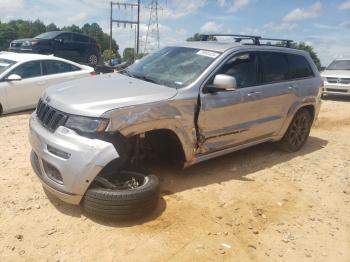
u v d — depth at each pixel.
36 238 3.79
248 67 5.71
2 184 4.86
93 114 4.02
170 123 4.60
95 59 19.94
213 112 5.07
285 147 6.87
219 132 5.24
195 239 3.96
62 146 3.96
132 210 4.02
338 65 16.41
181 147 4.85
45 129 4.28
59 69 10.29
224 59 5.32
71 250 3.65
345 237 4.28
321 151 7.35
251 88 5.62
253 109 5.68
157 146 4.95
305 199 5.13
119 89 4.60
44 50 17.48
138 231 4.00
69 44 18.53
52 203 4.43
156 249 3.74
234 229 4.21
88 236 3.87
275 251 3.89
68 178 3.95
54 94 4.55
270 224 4.39
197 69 5.15
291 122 6.70
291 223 4.46
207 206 4.66
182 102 4.70
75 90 4.60
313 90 6.86
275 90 6.02
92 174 3.93
